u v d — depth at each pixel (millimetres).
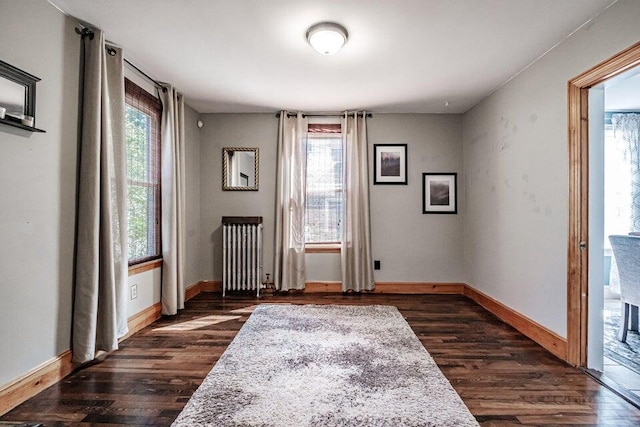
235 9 2162
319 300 4129
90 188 2303
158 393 1987
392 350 2586
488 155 3793
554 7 2119
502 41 2566
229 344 2721
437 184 4582
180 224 3660
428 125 4582
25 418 1742
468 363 2404
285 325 3164
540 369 2320
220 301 4059
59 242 2158
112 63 2605
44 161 2037
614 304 4121
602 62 2139
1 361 1776
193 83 3473
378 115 4574
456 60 2912
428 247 4559
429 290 4562
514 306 3211
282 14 2221
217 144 4574
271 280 4562
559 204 2557
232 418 1719
